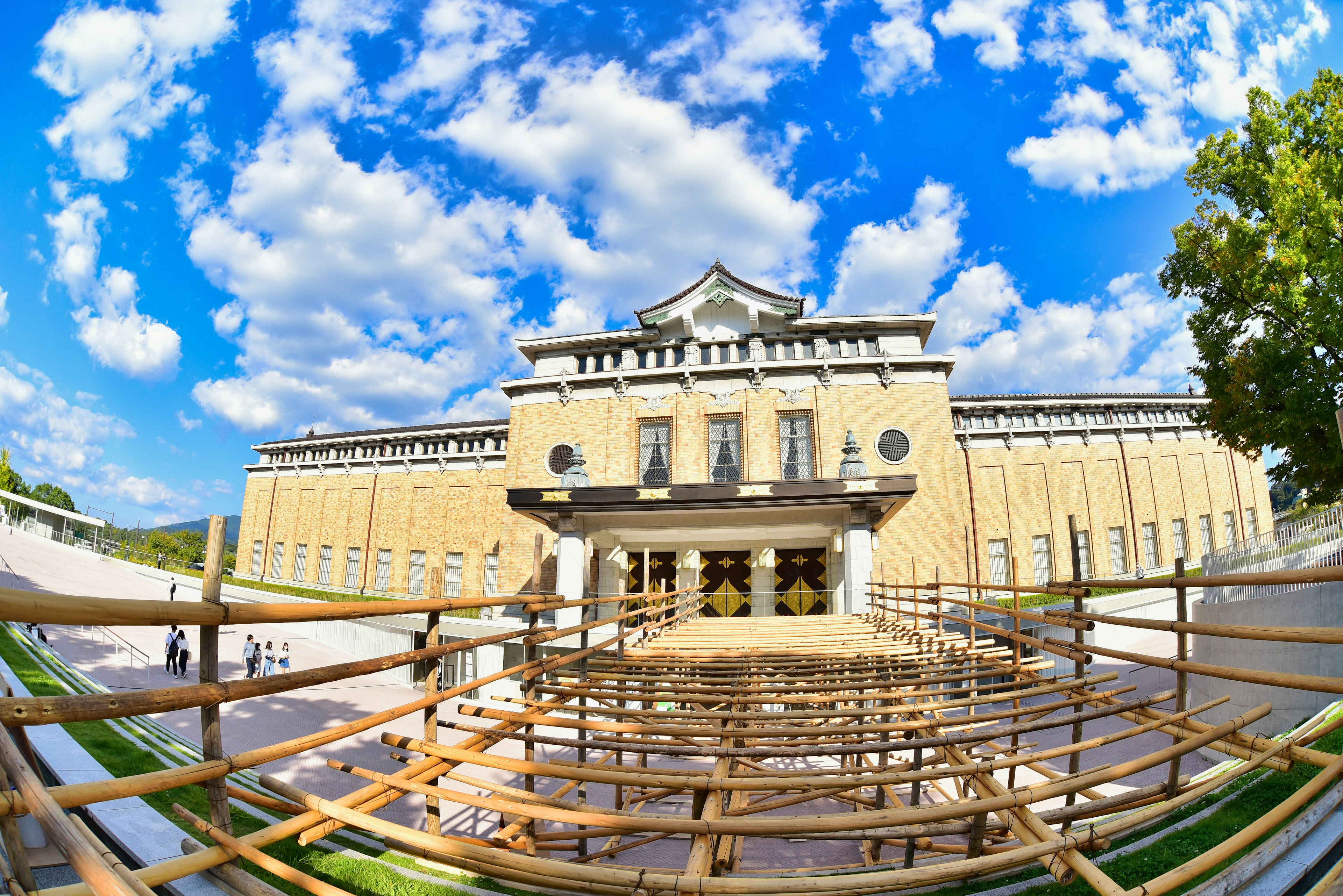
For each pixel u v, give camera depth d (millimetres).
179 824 6152
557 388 27438
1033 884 5371
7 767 2564
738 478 25406
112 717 2725
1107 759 14945
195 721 16797
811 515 19812
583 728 5922
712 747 5500
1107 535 32875
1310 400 14656
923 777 4754
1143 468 33875
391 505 40438
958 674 8312
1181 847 5637
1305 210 15133
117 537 50312
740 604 22797
